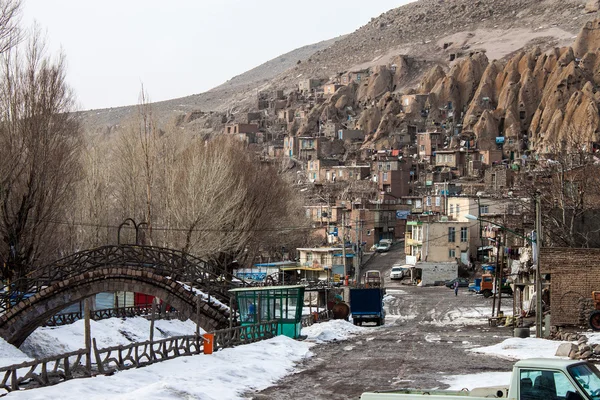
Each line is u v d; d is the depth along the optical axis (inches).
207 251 2687.0
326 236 5575.8
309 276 4229.8
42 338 1895.9
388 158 7731.3
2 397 940.0
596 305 1884.8
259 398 1037.2
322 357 1518.2
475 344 1787.6
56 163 2201.0
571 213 2691.9
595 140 7810.0
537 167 5620.1
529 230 3078.2
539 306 1924.2
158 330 2262.6
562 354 1462.8
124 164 2874.0
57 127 2219.5
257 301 1824.6
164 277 1811.0
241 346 1565.0
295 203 4165.8
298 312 1862.7
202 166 2751.0
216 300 1959.9
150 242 2608.3
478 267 4702.3
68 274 1870.1
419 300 3688.5
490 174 6141.7
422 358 1501.0
